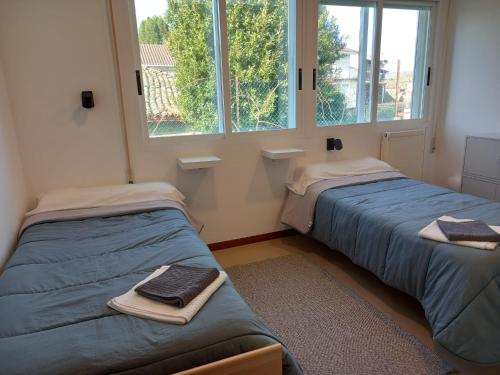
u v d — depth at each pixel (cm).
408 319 210
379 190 279
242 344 114
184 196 292
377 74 345
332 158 344
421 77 374
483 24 335
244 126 307
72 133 254
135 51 260
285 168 324
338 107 340
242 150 305
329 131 336
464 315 160
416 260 193
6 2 225
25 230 206
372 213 231
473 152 327
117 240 188
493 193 316
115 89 258
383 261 216
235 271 273
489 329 158
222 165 300
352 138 349
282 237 338
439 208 234
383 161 362
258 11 291
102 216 221
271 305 227
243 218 319
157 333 115
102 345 109
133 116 267
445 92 381
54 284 146
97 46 247
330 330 202
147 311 124
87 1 240
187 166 261
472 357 157
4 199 199
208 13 278
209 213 306
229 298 135
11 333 116
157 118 279
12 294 139
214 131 299
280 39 304
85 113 254
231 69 292
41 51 237
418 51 366
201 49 281
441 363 175
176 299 126
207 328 117
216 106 296
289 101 320
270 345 114
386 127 364
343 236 250
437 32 362
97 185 268
